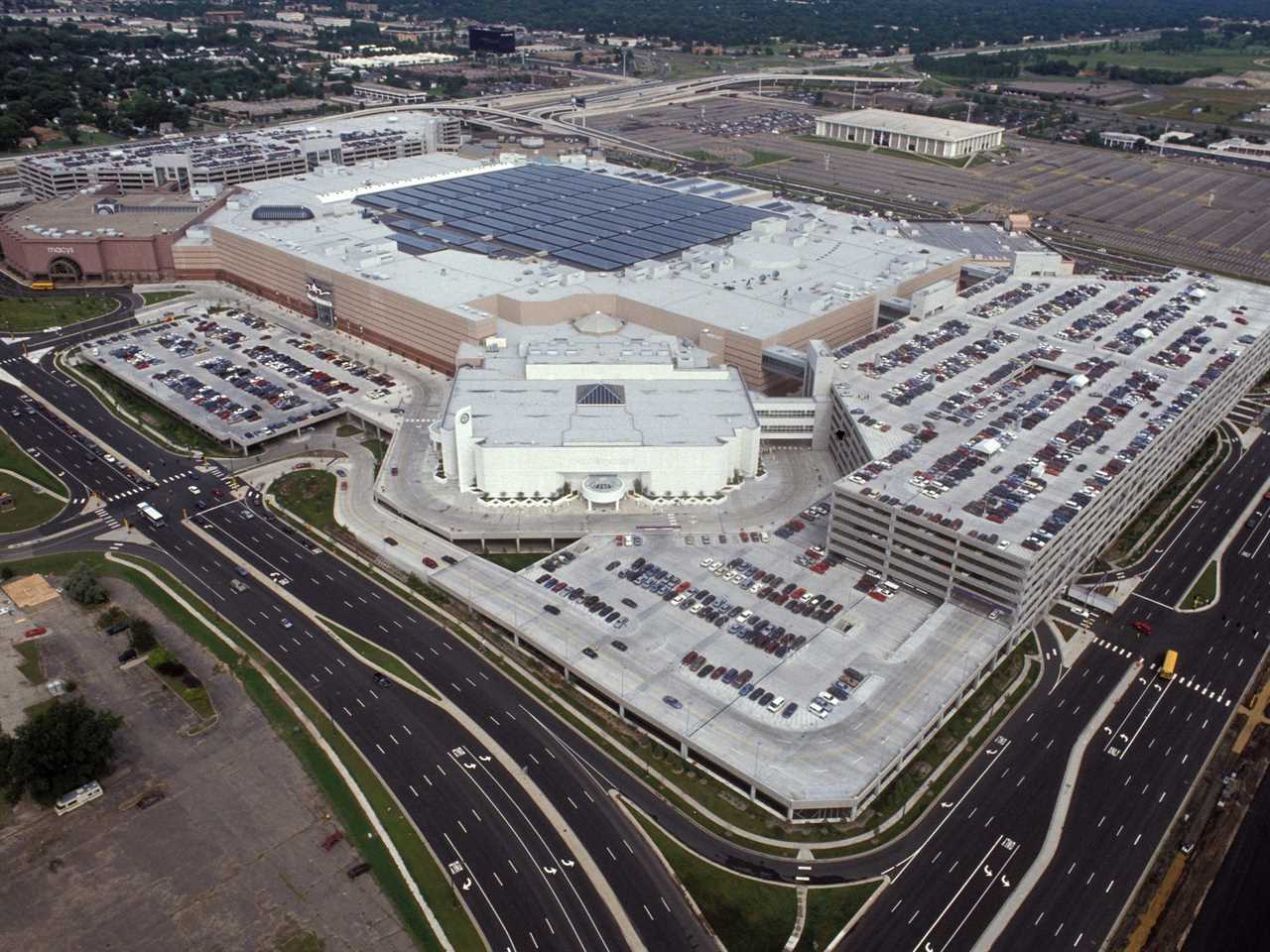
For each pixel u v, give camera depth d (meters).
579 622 189.00
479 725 171.00
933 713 166.88
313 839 149.00
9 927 134.88
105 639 190.38
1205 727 171.75
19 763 151.50
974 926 137.25
